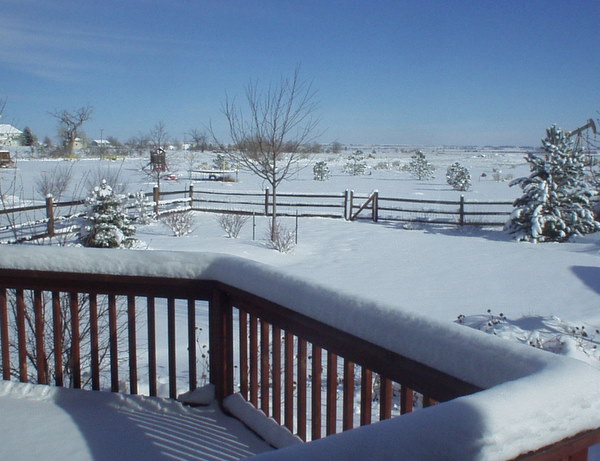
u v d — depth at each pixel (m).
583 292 9.00
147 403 2.83
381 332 1.71
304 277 2.17
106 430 2.53
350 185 32.59
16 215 13.76
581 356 4.89
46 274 2.88
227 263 2.60
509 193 27.86
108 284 2.91
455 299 8.73
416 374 1.62
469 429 1.00
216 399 2.83
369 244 13.87
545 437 1.07
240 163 16.81
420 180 38.69
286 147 16.20
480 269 10.95
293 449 1.00
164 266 2.73
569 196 15.02
